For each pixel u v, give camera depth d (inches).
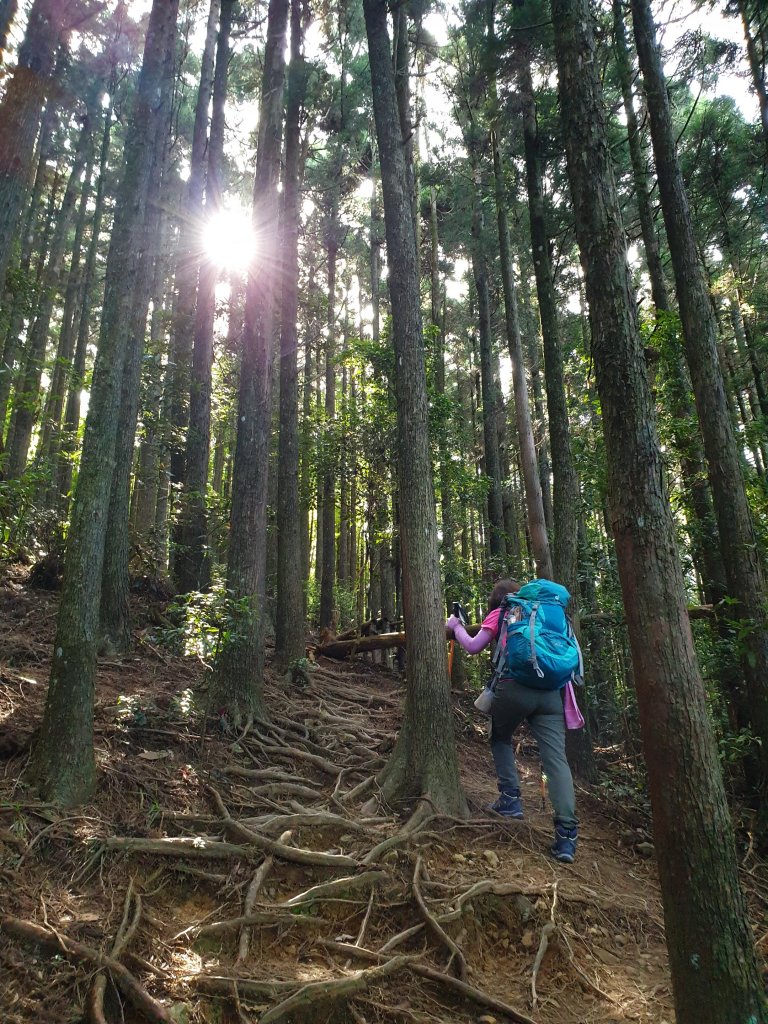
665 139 261.3
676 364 295.3
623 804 230.7
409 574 197.3
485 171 509.0
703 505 283.6
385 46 235.6
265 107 272.1
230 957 115.0
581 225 108.4
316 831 158.2
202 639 197.9
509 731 181.6
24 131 183.3
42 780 137.7
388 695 329.4
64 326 609.0
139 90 174.7
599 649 323.6
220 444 733.9
